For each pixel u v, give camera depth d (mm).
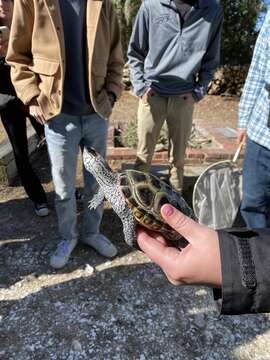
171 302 2332
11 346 2006
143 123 3105
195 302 2338
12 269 2639
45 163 4398
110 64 2453
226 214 2857
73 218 2646
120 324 2152
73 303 2309
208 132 4980
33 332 2096
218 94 8820
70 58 2158
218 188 2828
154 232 1551
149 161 3268
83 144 2518
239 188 2867
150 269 2631
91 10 2094
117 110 7172
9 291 2424
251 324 2184
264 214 2443
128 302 2322
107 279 2527
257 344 2049
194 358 1952
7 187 3822
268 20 2113
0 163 3709
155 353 1974
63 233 2686
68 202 2543
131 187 1728
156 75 2904
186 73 2848
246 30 8727
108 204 3508
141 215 1569
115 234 3064
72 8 2088
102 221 3242
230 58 9023
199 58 2836
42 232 3078
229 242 872
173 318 2207
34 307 2277
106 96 2387
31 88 2211
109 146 4332
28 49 2238
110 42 2344
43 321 2172
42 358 1936
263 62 2170
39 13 2004
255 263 821
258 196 2342
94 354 1961
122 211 1669
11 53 2205
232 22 8586
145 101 3035
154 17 2773
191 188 3746
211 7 2703
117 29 2379
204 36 2770
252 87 2309
